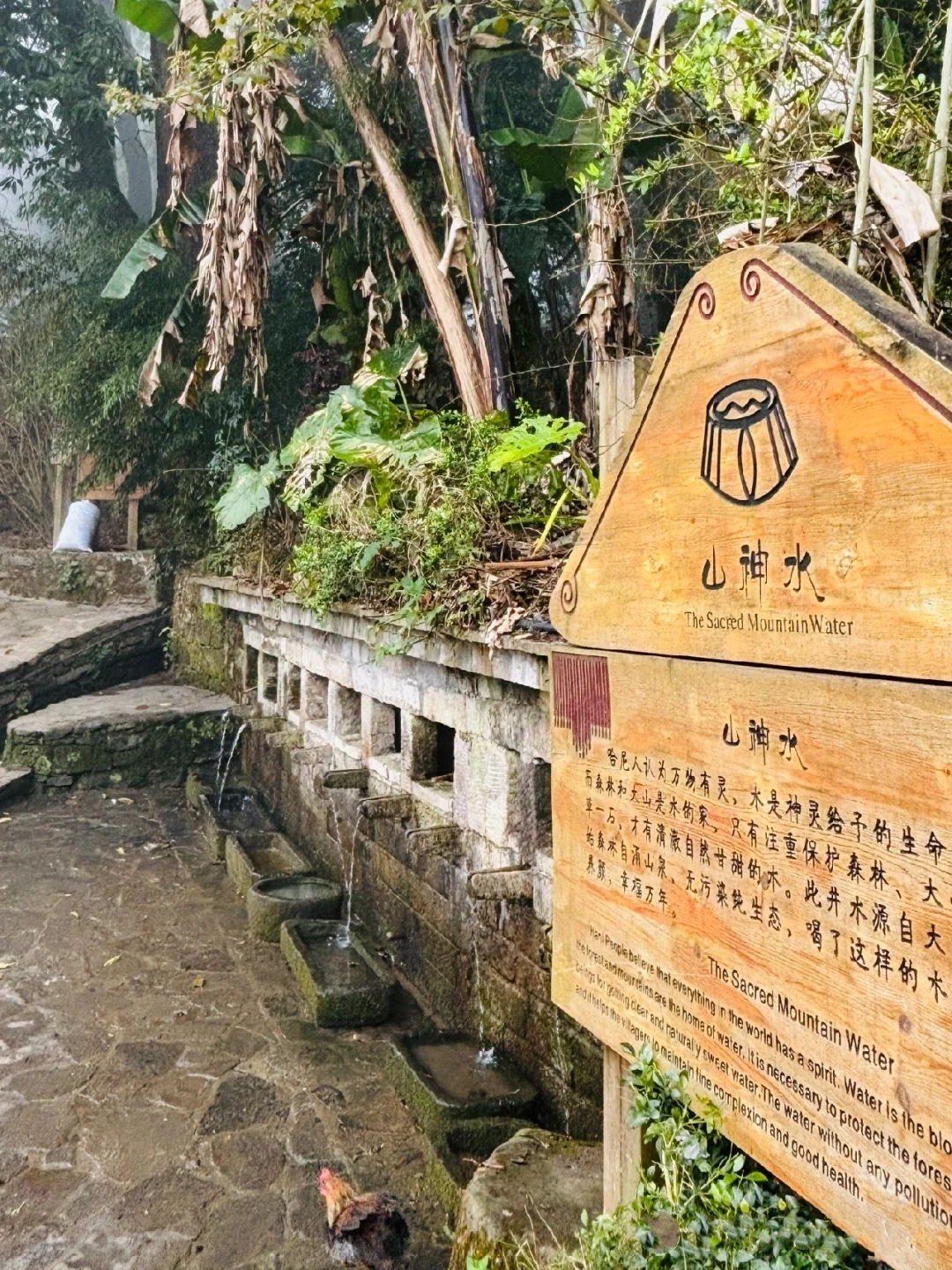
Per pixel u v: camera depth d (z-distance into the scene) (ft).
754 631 5.04
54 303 35.12
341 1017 14.69
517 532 13.50
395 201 17.53
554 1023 11.19
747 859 5.14
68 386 33.01
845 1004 4.51
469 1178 10.37
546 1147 9.36
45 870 21.88
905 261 6.50
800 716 4.75
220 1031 14.61
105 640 34.37
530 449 12.00
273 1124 12.19
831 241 6.66
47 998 15.69
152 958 17.26
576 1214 8.27
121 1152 11.65
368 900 17.80
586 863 6.73
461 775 13.69
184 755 29.48
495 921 12.75
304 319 29.48
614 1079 7.20
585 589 6.58
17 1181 11.10
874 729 4.33
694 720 5.54
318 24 16.66
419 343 20.70
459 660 12.48
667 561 5.72
